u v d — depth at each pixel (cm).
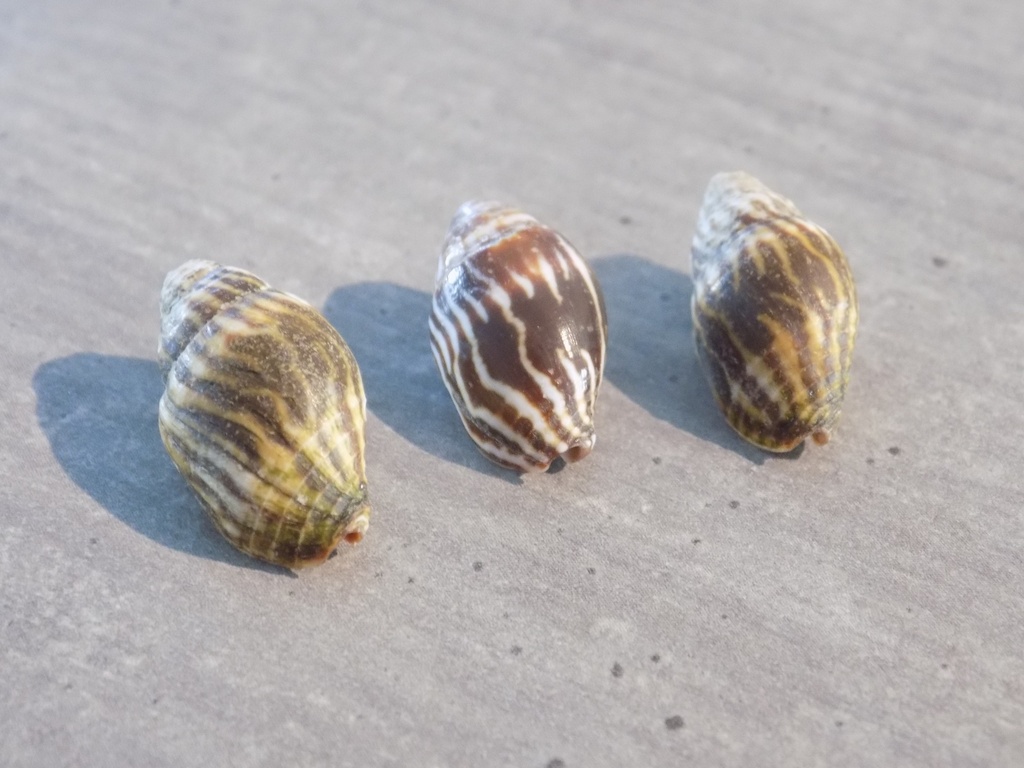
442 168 6
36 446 5
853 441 5
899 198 6
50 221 6
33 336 5
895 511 5
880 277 6
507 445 5
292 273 6
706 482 5
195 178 6
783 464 5
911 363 5
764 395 5
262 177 6
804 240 5
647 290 6
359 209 6
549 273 5
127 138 6
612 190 6
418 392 5
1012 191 6
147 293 6
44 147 6
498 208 5
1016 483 5
